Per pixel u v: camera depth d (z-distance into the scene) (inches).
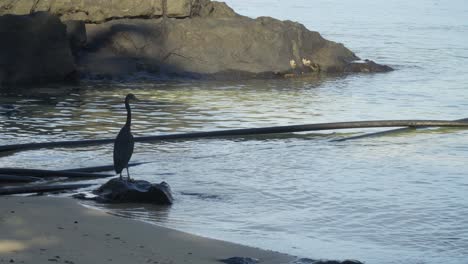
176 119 898.1
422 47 1850.4
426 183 626.5
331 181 628.4
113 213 505.0
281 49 1327.5
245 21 1347.2
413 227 504.7
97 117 898.7
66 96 1047.0
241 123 882.8
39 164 663.1
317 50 1385.3
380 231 494.0
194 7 1331.2
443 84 1257.4
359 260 432.8
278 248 447.5
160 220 494.6
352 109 1000.9
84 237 432.8
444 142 802.8
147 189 542.9
